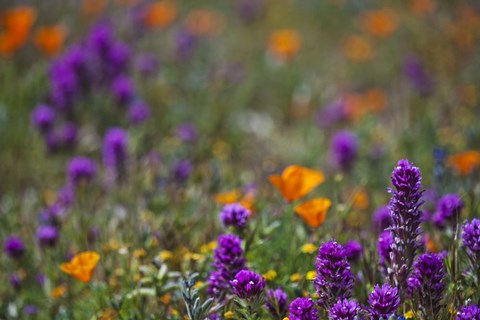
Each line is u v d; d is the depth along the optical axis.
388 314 3.04
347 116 8.94
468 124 7.71
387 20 12.20
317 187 6.72
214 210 5.20
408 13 13.64
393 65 11.17
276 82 10.90
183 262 4.44
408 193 3.21
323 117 9.09
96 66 9.09
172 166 6.45
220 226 4.97
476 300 3.37
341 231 4.36
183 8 14.74
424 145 7.41
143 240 4.48
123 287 4.38
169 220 5.25
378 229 4.23
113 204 5.98
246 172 7.31
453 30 12.11
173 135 8.37
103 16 12.69
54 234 5.02
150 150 7.50
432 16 13.05
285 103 10.24
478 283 3.39
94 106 8.80
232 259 3.60
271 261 4.39
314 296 3.53
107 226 5.39
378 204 6.02
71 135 7.78
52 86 8.73
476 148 7.06
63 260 4.84
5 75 9.27
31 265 5.10
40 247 5.09
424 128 7.79
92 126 8.62
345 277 3.18
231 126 9.02
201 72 10.45
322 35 13.40
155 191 5.94
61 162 7.70
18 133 8.02
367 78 11.22
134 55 11.03
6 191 7.06
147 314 4.16
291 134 9.19
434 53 11.38
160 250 4.68
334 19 13.97
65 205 6.05
